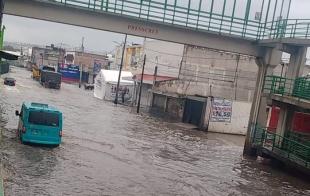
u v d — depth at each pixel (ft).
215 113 143.23
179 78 175.01
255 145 101.35
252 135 102.01
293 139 92.68
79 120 120.06
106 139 95.61
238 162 92.63
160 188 62.08
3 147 70.95
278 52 101.09
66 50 409.08
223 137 134.21
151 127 130.62
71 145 82.23
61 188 54.85
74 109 147.23
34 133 75.82
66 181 58.18
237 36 99.66
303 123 94.02
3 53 63.46
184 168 78.18
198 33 97.96
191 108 156.35
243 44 101.76
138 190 59.36
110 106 184.96
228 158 95.91
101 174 64.69
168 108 173.68
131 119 144.25
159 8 93.40
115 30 92.38
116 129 114.21
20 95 163.73
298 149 87.25
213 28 97.66
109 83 217.36
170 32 96.07
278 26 96.68
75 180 59.36
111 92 217.77
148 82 199.82
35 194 50.75
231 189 67.82
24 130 75.36
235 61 171.42
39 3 87.20
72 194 53.16
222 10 98.02
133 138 103.45
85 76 352.08
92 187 57.41
